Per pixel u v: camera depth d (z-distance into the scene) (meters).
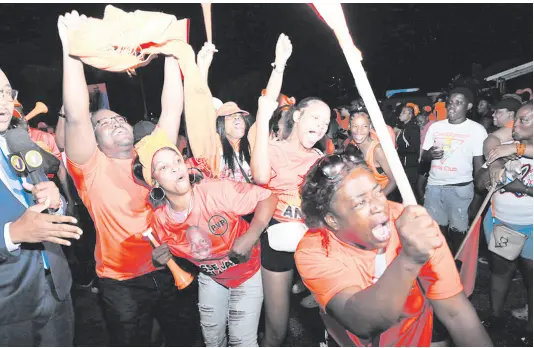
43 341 2.17
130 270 2.52
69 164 2.42
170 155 2.27
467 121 3.73
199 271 2.52
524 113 2.76
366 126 2.93
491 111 5.68
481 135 3.65
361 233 1.73
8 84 2.03
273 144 2.64
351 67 1.31
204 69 2.65
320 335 3.19
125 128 2.42
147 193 2.44
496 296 3.12
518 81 10.04
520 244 2.89
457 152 3.73
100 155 2.41
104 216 2.46
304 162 2.62
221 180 2.41
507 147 2.81
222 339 2.62
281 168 2.61
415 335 1.82
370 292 1.60
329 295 1.79
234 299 2.50
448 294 1.73
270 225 2.65
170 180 2.26
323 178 1.73
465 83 6.39
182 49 2.49
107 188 2.43
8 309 2.03
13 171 2.05
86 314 3.61
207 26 2.63
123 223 2.45
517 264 3.07
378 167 2.94
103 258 2.52
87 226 4.76
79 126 2.32
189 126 2.58
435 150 3.79
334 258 1.79
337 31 1.30
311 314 3.52
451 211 3.82
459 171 3.74
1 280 2.00
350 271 1.78
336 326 1.89
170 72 2.59
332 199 1.73
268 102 2.51
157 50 2.45
